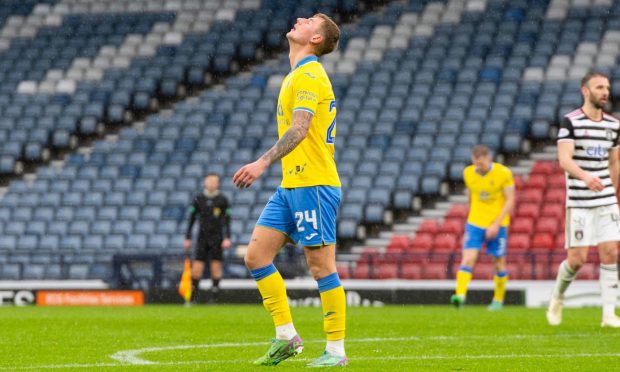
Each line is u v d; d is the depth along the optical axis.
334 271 18.56
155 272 53.56
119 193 65.44
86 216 64.12
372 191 60.50
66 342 25.67
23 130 73.69
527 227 56.47
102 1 87.56
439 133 65.00
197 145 69.81
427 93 69.69
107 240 62.09
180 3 85.44
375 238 60.31
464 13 77.06
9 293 53.22
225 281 51.81
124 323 33.88
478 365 19.20
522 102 66.81
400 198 60.34
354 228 58.56
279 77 75.94
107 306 50.22
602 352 22.05
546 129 64.06
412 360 20.17
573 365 19.19
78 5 87.69
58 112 75.44
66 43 83.81
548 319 31.23
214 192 49.25
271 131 70.06
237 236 59.97
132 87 77.19
